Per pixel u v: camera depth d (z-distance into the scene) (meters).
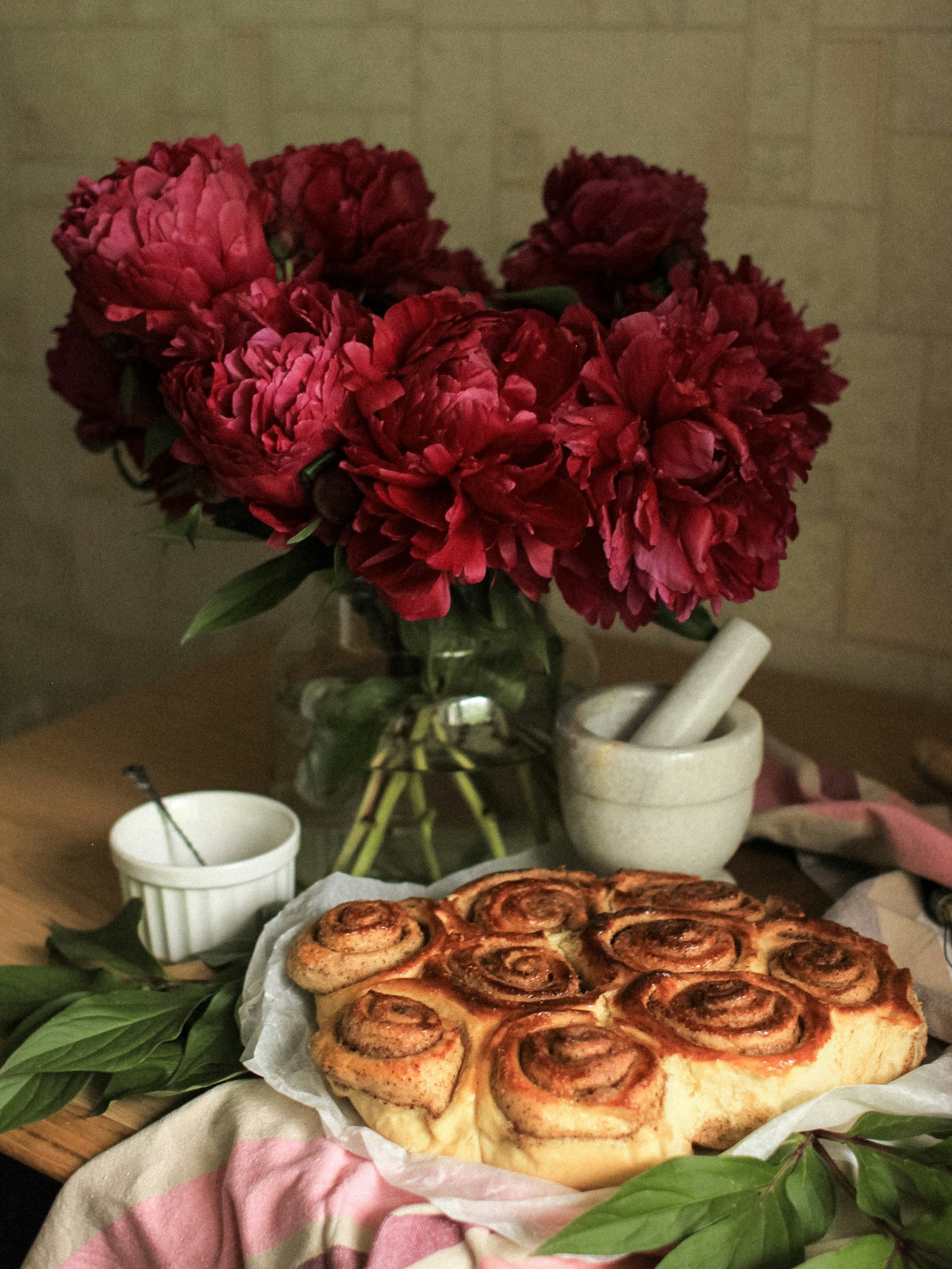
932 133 0.91
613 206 0.69
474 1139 0.48
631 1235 0.42
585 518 0.55
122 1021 0.57
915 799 0.83
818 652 1.06
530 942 0.56
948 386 0.95
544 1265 0.44
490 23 1.07
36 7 1.33
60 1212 0.52
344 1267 0.44
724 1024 0.50
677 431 0.56
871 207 0.95
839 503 1.01
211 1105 0.53
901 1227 0.44
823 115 0.95
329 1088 0.51
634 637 1.13
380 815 0.71
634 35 1.00
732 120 0.98
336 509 0.57
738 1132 0.48
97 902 0.73
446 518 0.54
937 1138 0.49
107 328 0.62
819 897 0.72
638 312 0.61
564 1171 0.46
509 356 0.56
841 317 0.98
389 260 0.67
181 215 0.58
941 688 1.00
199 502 0.64
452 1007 0.52
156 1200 0.50
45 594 1.55
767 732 0.85
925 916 0.67
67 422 1.46
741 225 1.00
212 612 0.62
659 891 0.61
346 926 0.56
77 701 1.57
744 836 0.76
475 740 0.70
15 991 0.61
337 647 0.70
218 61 1.23
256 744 0.94
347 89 1.16
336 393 0.56
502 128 1.09
